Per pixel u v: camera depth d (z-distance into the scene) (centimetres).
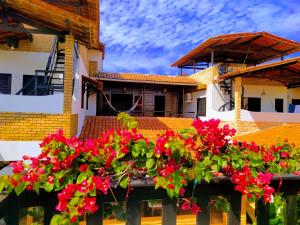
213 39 1437
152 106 1975
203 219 178
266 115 1238
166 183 160
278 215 225
